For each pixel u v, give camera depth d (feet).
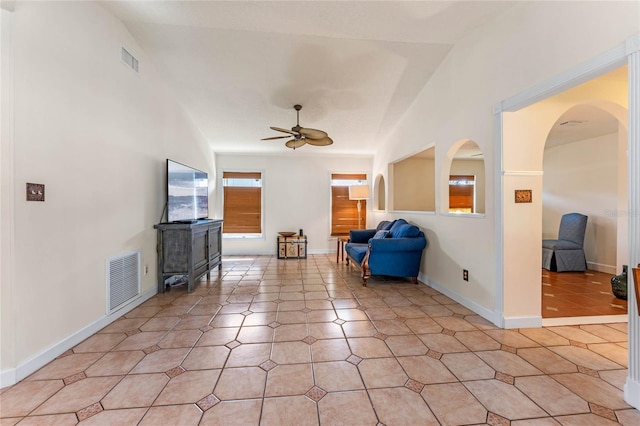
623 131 12.39
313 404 4.85
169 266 11.17
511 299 7.96
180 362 6.17
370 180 21.47
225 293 11.20
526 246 7.97
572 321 8.34
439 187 11.36
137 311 9.23
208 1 7.93
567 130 13.26
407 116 14.40
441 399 4.98
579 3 5.73
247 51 10.32
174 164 11.51
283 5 8.05
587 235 14.89
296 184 20.88
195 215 13.55
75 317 6.97
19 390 5.20
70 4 6.84
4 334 5.34
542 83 6.50
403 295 10.96
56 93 6.43
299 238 19.20
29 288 5.78
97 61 7.80
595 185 14.51
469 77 9.31
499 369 5.90
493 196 8.25
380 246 12.06
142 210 10.14
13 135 5.47
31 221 5.82
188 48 10.14
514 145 7.85
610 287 11.62
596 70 5.41
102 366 6.01
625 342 7.08
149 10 8.30
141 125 10.09
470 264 9.41
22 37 5.64
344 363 6.14
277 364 6.10
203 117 15.08
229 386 5.34
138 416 4.56
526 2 7.02
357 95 13.10
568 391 5.19
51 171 6.30
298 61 10.86
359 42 9.85
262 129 16.48
